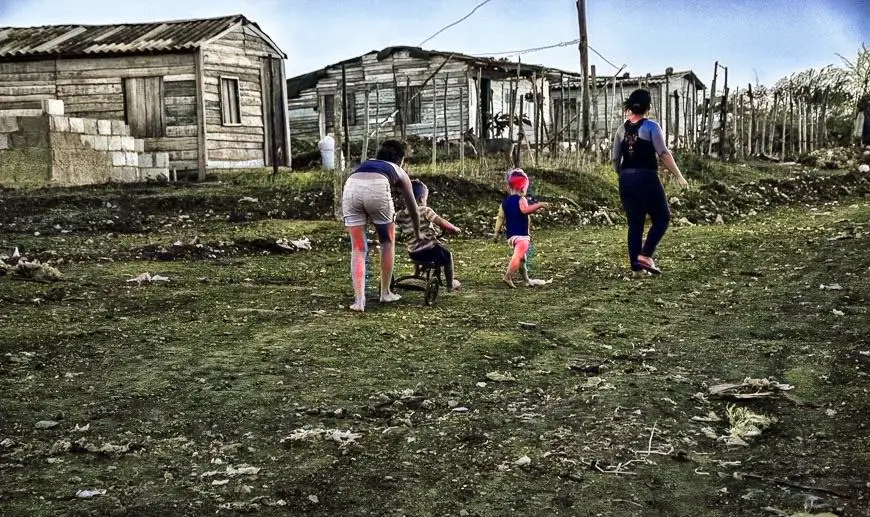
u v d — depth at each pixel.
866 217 15.62
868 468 4.48
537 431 5.07
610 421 5.21
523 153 22.41
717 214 18.14
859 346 6.83
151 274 10.45
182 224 14.85
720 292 9.27
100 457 4.57
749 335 7.32
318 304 8.60
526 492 4.25
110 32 23.69
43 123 18.34
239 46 23.38
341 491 4.21
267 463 4.54
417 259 8.73
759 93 37.59
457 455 4.69
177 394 5.61
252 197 16.83
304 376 6.02
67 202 15.81
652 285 9.75
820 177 23.66
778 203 20.78
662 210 10.16
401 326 7.58
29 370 6.09
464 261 11.83
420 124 32.88
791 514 3.98
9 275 9.86
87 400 5.46
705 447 4.87
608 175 20.84
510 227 9.73
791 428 5.13
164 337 7.11
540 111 23.38
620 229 15.86
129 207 15.74
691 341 7.16
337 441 4.83
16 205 15.43
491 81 34.19
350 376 6.04
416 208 8.48
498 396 5.70
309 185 18.23
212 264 11.48
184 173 22.16
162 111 22.27
